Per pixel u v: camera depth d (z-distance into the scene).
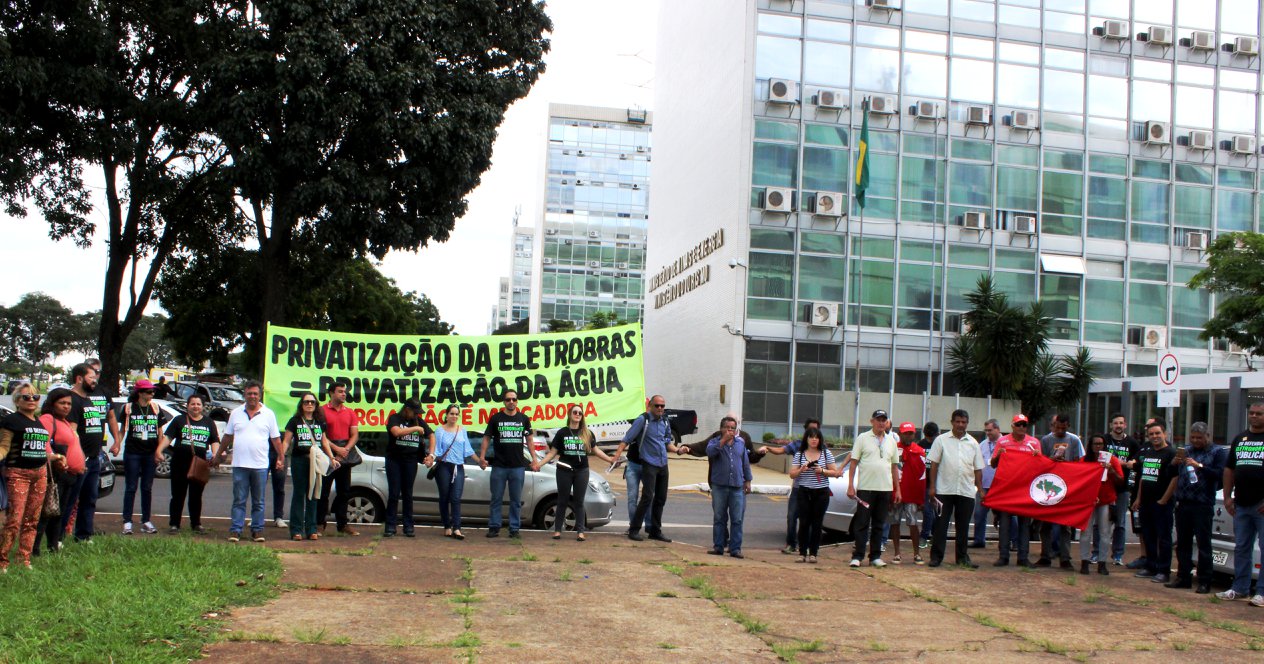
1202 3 36.56
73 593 7.42
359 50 23.36
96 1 24.42
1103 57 36.03
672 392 42.00
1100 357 35.50
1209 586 10.80
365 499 14.07
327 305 47.78
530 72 28.25
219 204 30.36
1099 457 12.32
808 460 12.16
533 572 10.11
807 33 34.31
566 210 88.19
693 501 21.25
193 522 12.30
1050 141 35.47
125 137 25.31
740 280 33.69
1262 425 10.09
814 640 7.71
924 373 34.34
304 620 7.52
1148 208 36.09
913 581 10.77
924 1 35.03
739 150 33.94
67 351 101.44
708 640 7.57
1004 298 31.78
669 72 45.53
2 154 23.28
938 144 34.91
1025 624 8.70
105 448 13.61
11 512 8.43
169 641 6.57
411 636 7.20
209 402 31.47
